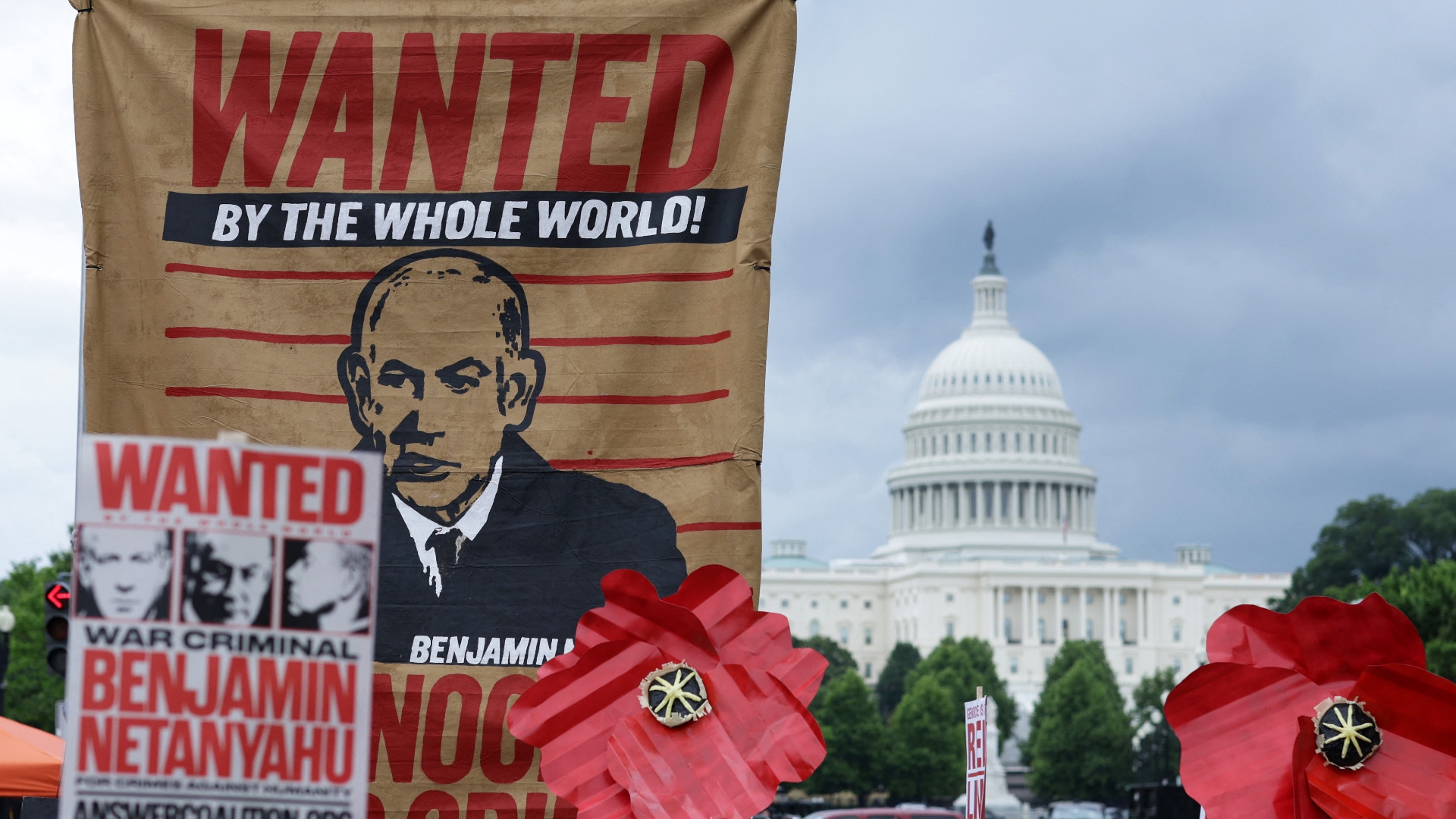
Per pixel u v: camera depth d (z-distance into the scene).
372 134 7.24
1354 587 114.44
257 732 3.99
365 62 7.26
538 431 7.09
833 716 119.25
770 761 5.21
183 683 3.97
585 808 5.21
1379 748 5.12
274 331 7.15
